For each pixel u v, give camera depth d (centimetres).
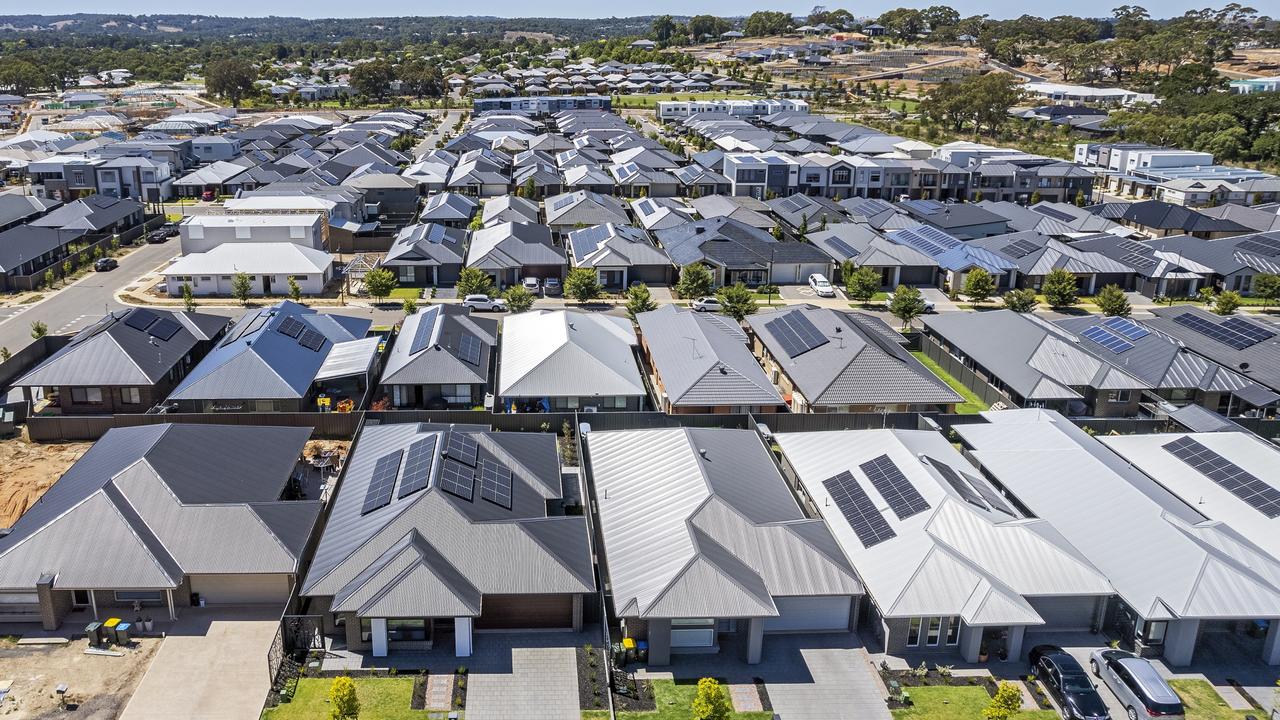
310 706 3684
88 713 3609
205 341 7344
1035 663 3966
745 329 8300
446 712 3659
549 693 3794
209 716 3619
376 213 13625
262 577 4312
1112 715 3759
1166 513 4544
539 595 4138
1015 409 6225
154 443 4809
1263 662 4103
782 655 4088
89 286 9619
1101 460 5150
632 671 3953
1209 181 15212
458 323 7394
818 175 15362
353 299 9344
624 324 7869
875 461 5069
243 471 4903
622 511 4744
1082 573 4228
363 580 4006
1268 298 9612
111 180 14288
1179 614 3959
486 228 11431
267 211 11450
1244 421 6338
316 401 6788
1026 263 10256
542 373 6538
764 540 4369
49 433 5897
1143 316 9038
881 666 4003
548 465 5191
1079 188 15738
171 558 4228
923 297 9938
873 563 4328
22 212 11712
